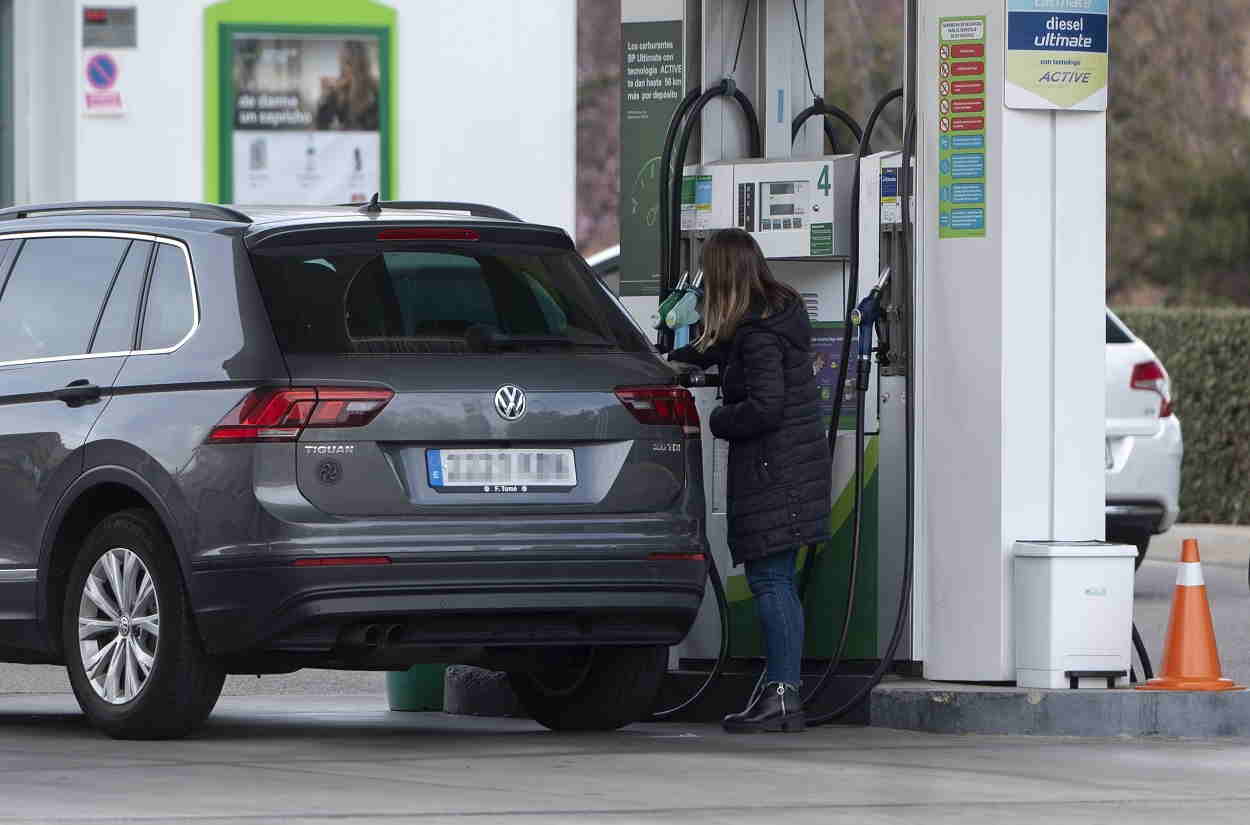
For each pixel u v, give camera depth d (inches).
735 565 1130.7
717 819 835.4
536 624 1019.3
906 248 1143.0
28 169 2258.9
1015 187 1127.6
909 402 1151.6
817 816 845.8
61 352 1093.1
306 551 979.9
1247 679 1357.0
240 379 1002.1
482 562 997.2
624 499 1031.0
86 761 979.3
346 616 984.9
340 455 990.4
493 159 2306.8
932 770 971.9
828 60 4109.3
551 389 1022.4
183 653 1029.2
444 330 1024.2
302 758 996.6
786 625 1117.1
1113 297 4180.6
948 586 1141.1
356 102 2293.3
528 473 1015.6
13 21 2252.7
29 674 1429.6
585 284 1072.2
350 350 1005.2
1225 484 2568.9
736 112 1251.8
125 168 2265.0
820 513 1109.1
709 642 1230.3
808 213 1192.8
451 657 1043.3
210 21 2269.9
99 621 1062.4
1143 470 1846.7
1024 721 1090.1
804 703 1161.4
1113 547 1113.4
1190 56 4188.0
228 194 2282.2
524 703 1150.3
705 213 1232.2
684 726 1171.9
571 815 838.5
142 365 1048.2
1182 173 4165.8
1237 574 2065.7
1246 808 875.4
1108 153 4212.6
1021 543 1122.0
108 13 2257.6
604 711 1115.3
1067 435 1133.1
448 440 1003.3
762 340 1100.5
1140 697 1086.4
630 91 1251.8
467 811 844.0
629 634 1039.6
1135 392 1850.4
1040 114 1131.3
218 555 995.3
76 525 1088.2
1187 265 4168.3
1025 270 1128.8
